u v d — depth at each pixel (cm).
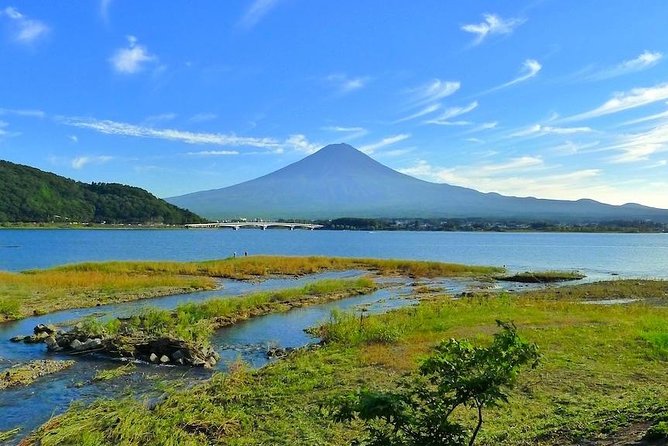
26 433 1016
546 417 970
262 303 2830
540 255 9406
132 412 1012
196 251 9175
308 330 2147
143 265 4616
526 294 3494
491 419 966
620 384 1213
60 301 2819
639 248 12338
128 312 2589
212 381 1312
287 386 1253
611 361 1434
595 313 2347
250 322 2373
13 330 2108
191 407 1086
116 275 3928
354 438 907
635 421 816
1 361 1587
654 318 2148
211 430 976
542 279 4784
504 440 844
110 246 10244
